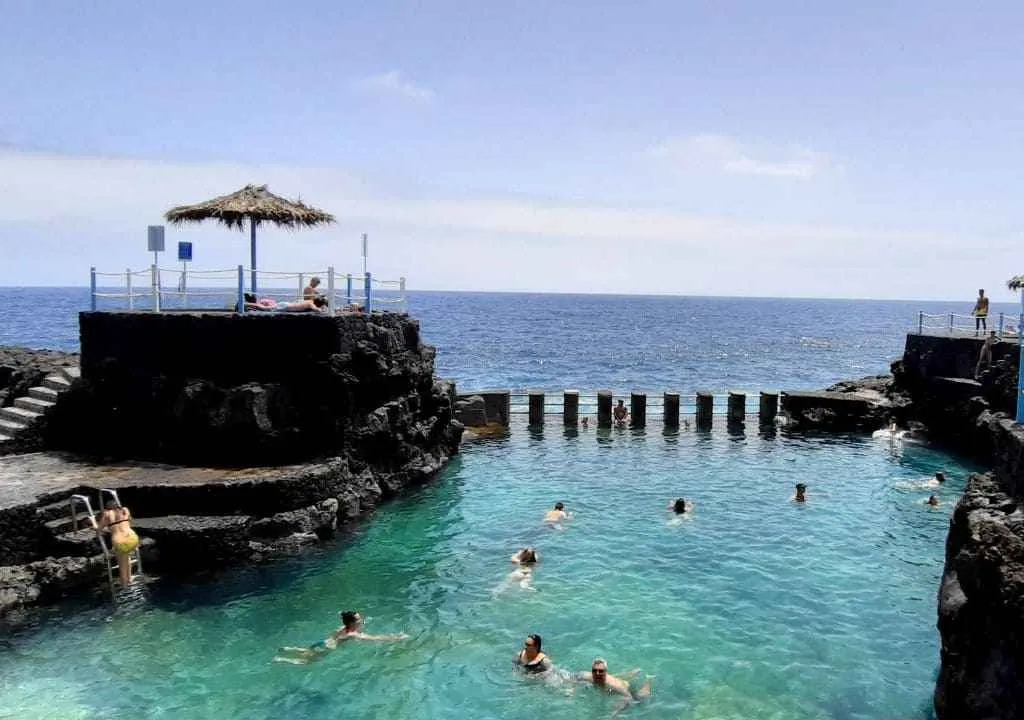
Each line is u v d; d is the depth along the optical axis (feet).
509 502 74.59
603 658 43.52
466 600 51.39
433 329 390.21
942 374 107.04
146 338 69.46
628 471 88.07
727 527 66.90
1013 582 28.40
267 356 68.13
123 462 65.00
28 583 49.32
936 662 43.04
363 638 45.70
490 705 38.86
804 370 233.96
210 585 52.85
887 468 89.51
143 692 39.70
